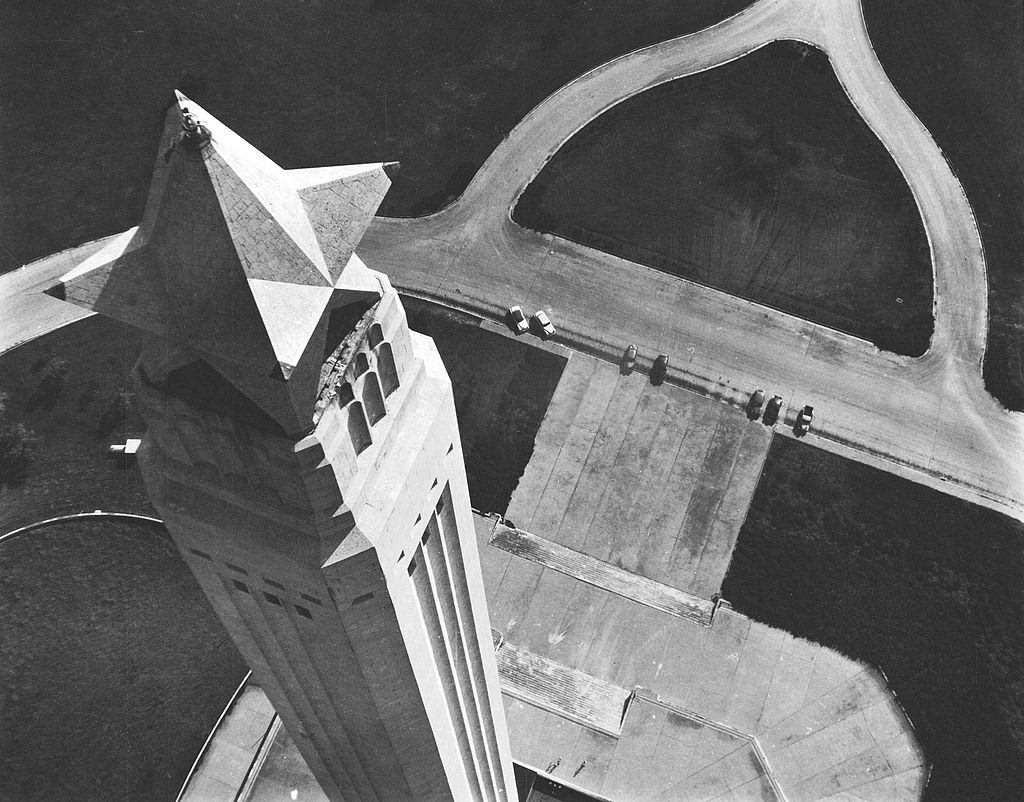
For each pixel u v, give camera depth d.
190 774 96.44
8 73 146.50
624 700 105.06
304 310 33.69
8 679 101.62
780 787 100.25
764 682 106.81
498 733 78.88
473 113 147.38
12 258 132.00
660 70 150.62
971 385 127.06
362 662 49.41
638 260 135.00
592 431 123.06
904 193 140.38
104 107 144.38
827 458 121.31
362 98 148.12
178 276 33.56
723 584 113.00
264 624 50.78
